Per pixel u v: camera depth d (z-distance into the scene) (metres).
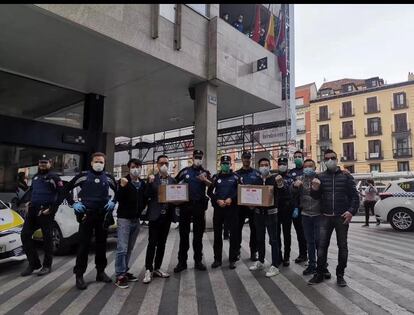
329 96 48.22
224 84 11.51
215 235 6.25
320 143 48.06
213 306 4.29
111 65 10.20
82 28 8.07
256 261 6.57
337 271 5.12
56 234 7.51
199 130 11.43
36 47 9.12
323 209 5.27
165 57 9.81
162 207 5.50
